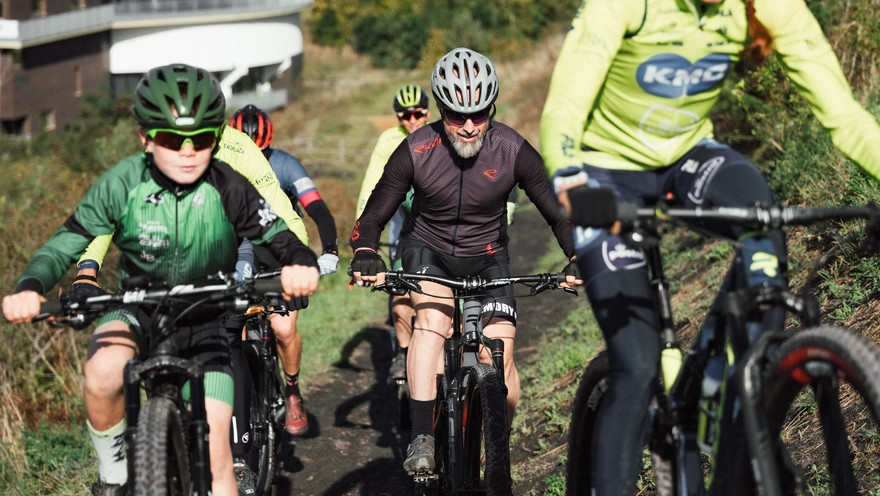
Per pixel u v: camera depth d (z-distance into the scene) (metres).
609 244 2.71
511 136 4.07
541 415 5.84
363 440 6.14
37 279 2.89
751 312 2.49
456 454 3.79
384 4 58.94
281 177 5.08
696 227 2.55
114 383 2.91
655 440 2.83
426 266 4.10
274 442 4.96
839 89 2.56
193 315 3.14
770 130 8.06
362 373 7.75
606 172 2.85
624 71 2.68
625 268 2.71
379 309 10.22
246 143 4.12
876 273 4.72
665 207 2.28
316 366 7.87
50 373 6.91
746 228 2.55
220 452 3.04
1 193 12.38
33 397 6.49
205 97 2.84
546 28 51.94
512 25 52.28
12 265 7.63
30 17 29.70
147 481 2.55
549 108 2.63
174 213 3.02
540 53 39.69
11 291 7.35
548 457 5.14
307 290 2.84
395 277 3.71
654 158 2.79
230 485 3.06
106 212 3.02
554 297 9.16
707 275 7.07
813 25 2.60
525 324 8.44
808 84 2.59
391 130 6.00
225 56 39.16
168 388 2.95
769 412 2.32
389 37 55.22
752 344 2.38
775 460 2.35
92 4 33.84
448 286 3.79
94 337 3.01
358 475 5.51
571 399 5.76
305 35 61.25
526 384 6.66
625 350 2.64
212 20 38.03
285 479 5.49
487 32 51.81
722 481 2.44
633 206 2.29
